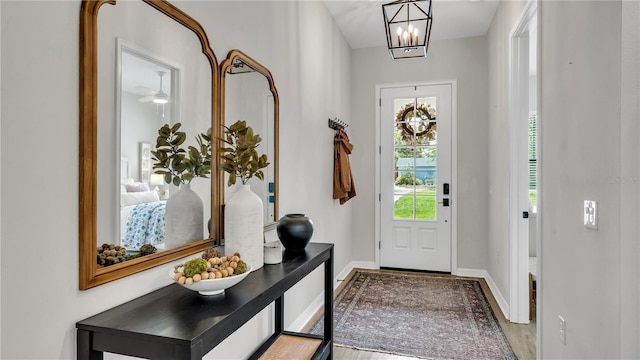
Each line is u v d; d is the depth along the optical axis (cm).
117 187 122
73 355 106
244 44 209
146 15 135
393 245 470
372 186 474
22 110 95
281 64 260
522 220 302
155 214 139
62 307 104
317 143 337
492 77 395
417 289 385
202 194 167
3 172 91
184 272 123
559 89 192
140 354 100
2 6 91
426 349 253
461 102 444
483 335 275
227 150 164
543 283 215
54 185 103
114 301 120
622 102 130
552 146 202
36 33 98
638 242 127
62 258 104
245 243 160
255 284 144
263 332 222
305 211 306
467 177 441
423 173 459
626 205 129
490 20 394
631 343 128
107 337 104
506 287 318
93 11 113
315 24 331
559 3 191
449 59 447
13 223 93
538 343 220
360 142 478
